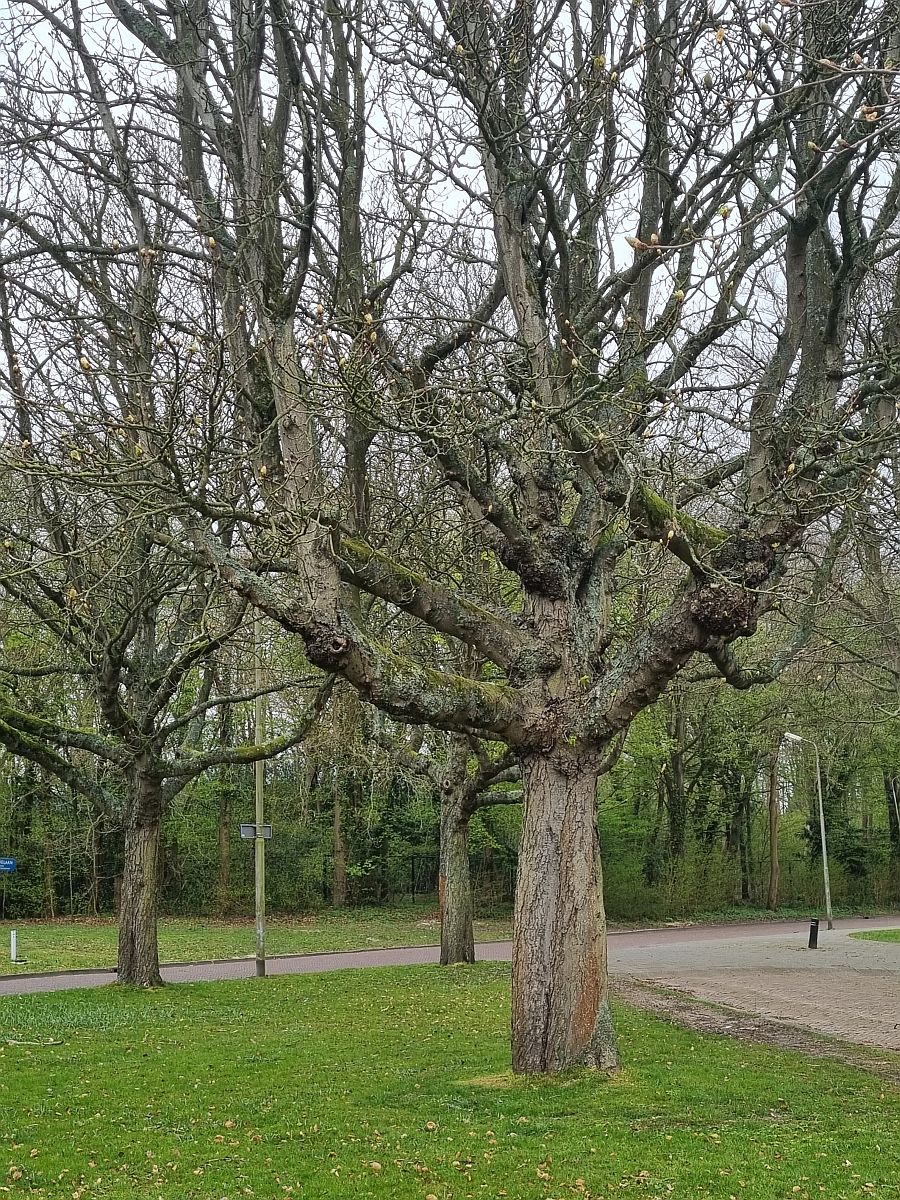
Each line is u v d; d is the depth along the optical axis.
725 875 46.34
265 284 10.27
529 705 10.06
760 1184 7.04
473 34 10.03
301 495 9.77
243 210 10.53
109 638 16.98
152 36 11.46
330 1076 10.75
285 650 22.69
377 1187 6.99
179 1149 8.06
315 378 10.95
